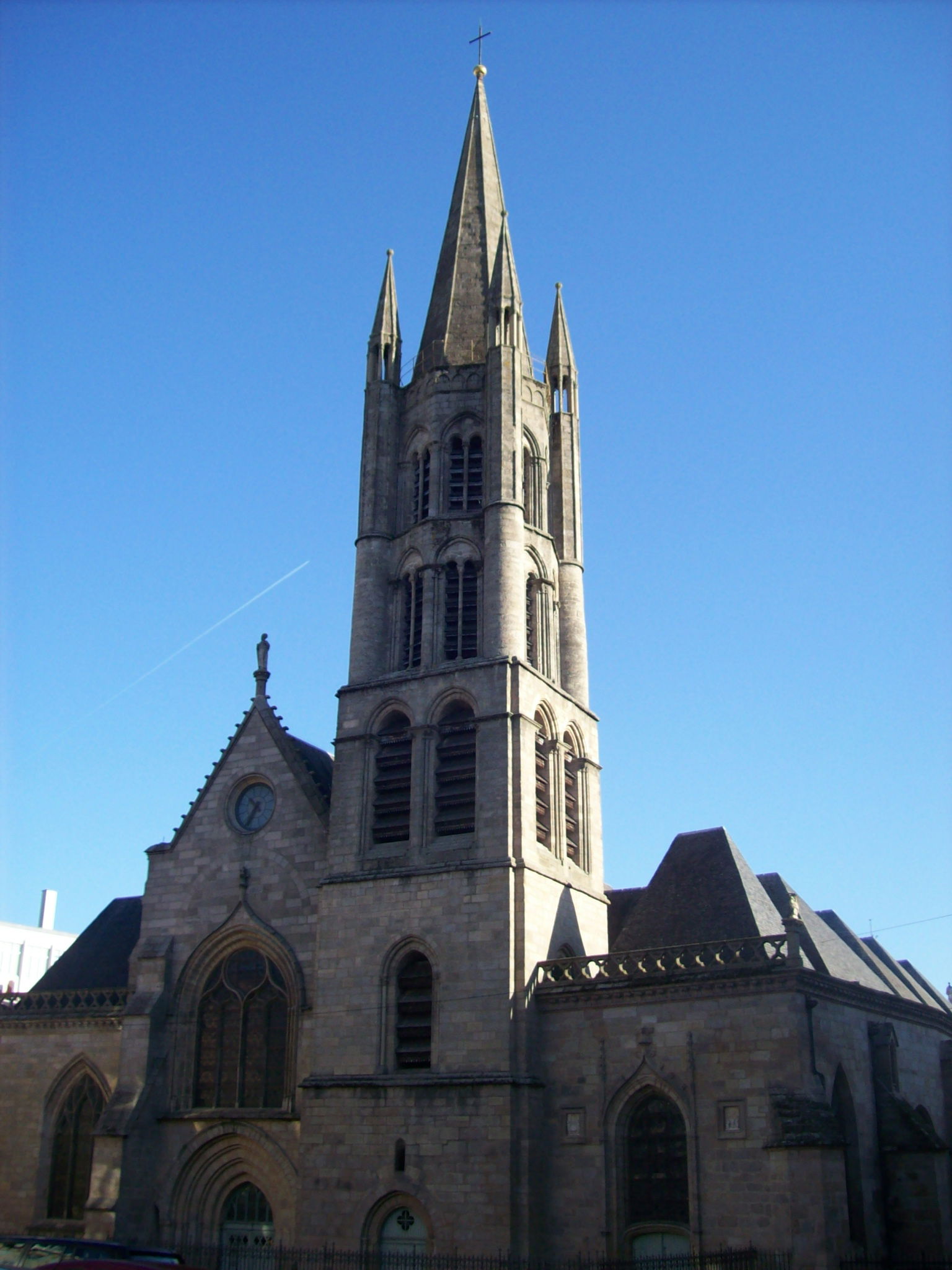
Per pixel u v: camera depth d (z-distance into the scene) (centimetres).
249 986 6462
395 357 7569
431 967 5894
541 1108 5556
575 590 7231
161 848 6919
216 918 6625
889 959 7638
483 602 6612
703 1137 5122
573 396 7719
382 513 7138
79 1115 6675
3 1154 6719
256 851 6675
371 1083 5756
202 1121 6209
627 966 5603
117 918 7556
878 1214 5394
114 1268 3078
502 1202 5291
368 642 6819
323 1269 5531
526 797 6097
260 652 7162
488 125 8450
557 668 6981
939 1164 5541
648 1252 5175
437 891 5975
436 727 6388
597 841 6794
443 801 6247
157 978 6562
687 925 5903
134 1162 6128
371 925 6088
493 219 7981
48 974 7356
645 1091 5356
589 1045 5541
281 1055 6266
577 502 7481
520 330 7338
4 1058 6925
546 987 5725
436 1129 5541
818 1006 5306
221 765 6975
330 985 6088
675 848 6412
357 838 6334
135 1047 6397
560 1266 5172
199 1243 6084
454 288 7694
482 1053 5591
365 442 7362
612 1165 5322
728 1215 4950
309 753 7275
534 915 5894
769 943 5281
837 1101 5309
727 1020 5231
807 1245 4669
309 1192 5744
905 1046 6153
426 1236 5438
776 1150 4850
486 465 6900
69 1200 6500
